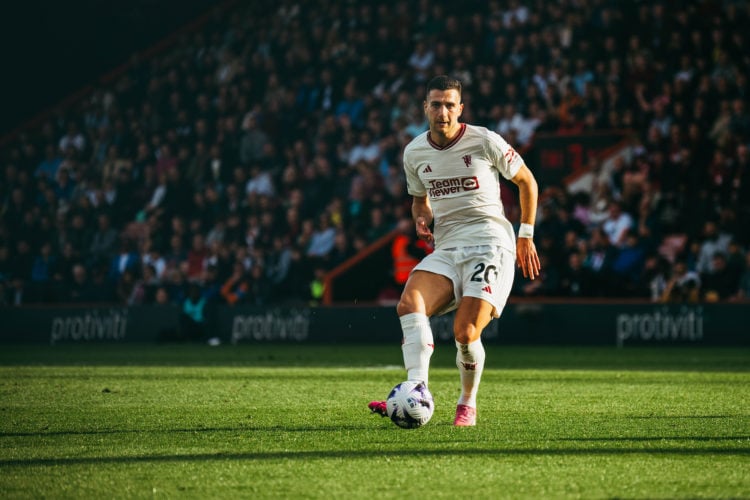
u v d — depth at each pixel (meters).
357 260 50.09
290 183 56.19
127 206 62.41
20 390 20.16
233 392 19.78
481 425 14.15
